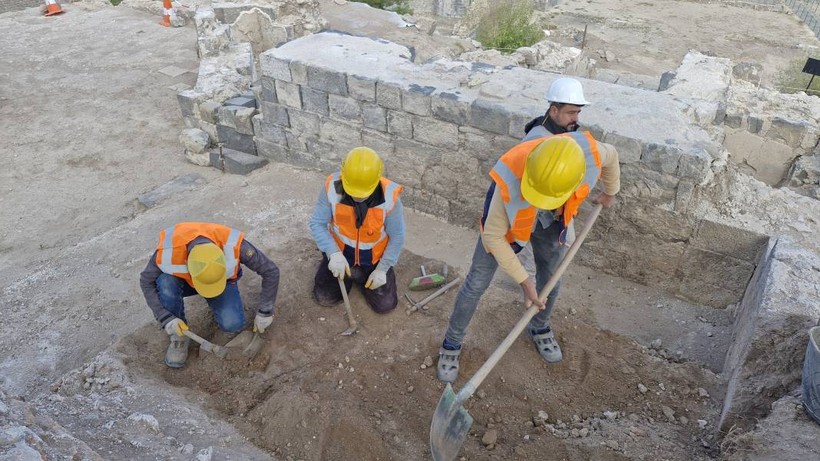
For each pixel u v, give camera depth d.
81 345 4.14
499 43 15.58
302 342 3.80
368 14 13.74
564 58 10.56
